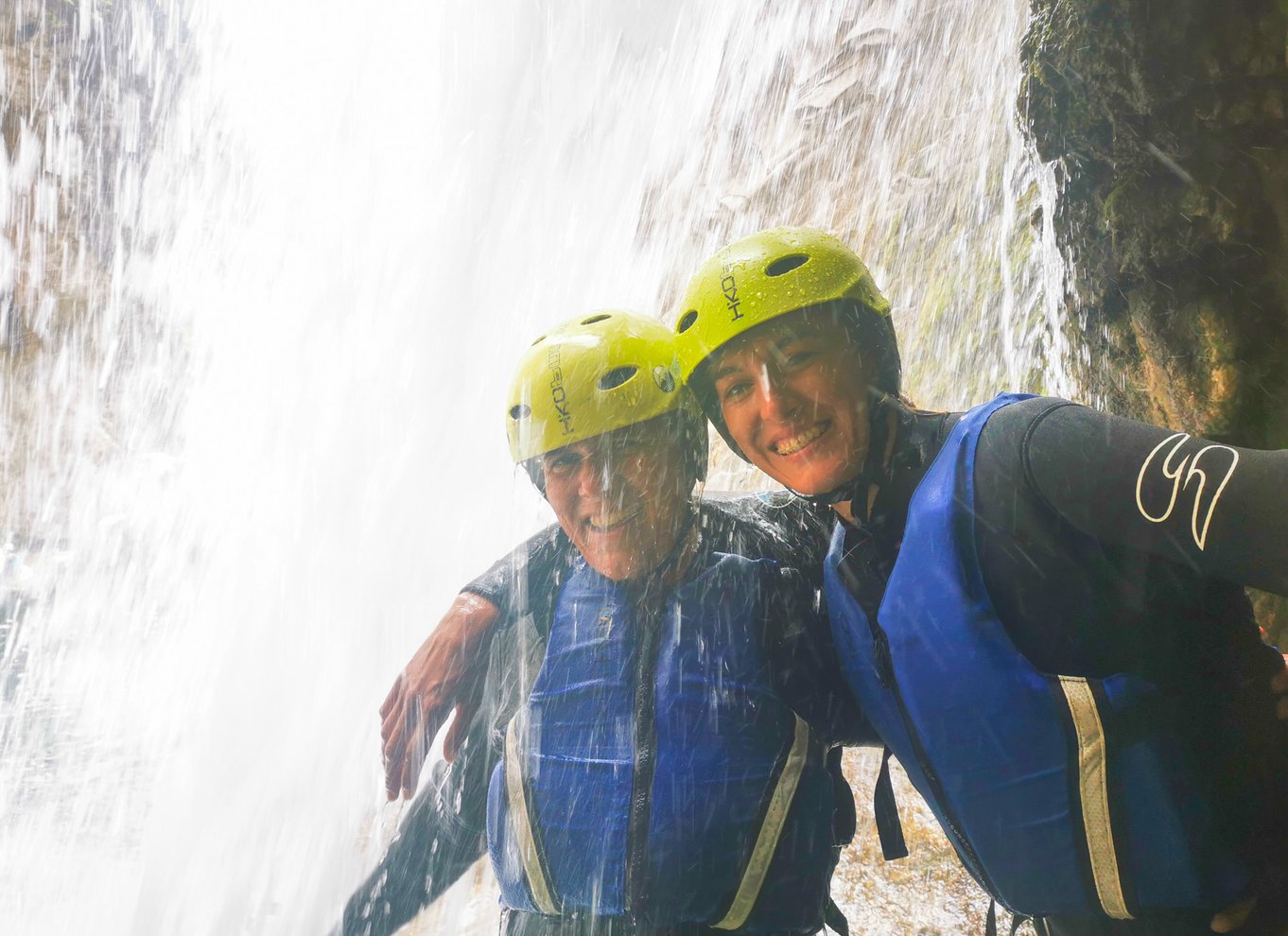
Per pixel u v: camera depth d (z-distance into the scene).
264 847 2.27
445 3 5.47
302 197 5.02
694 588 1.59
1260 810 1.35
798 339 1.52
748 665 1.54
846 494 1.55
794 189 7.86
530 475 1.74
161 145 10.68
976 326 4.87
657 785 1.50
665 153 8.77
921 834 2.74
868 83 7.48
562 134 6.81
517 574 1.80
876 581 1.56
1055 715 1.38
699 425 1.69
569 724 1.58
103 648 4.79
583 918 1.53
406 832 1.87
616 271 7.95
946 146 6.28
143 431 10.69
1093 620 1.36
